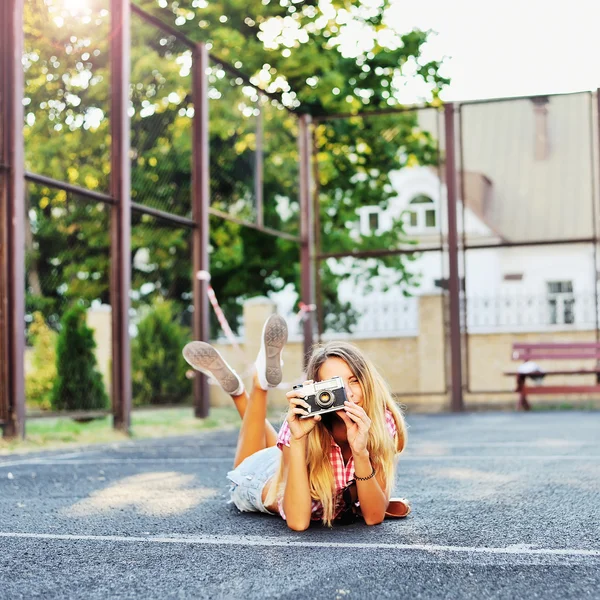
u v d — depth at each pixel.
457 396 13.21
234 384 4.20
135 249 18.38
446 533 3.20
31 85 9.95
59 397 10.61
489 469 5.37
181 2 18.38
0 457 6.83
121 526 3.52
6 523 3.66
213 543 3.09
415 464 5.73
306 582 2.48
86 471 5.67
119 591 2.43
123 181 9.06
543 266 29.84
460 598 2.29
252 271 19.66
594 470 5.22
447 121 13.03
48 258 18.36
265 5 18.31
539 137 13.45
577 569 2.61
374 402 3.30
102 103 10.86
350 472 3.31
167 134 13.26
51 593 2.42
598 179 13.59
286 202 17.03
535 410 13.38
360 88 19.22
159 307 12.85
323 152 17.95
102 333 14.39
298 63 17.77
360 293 27.20
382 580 2.49
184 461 6.30
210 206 13.93
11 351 7.62
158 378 12.62
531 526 3.35
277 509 3.59
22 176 7.66
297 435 3.18
